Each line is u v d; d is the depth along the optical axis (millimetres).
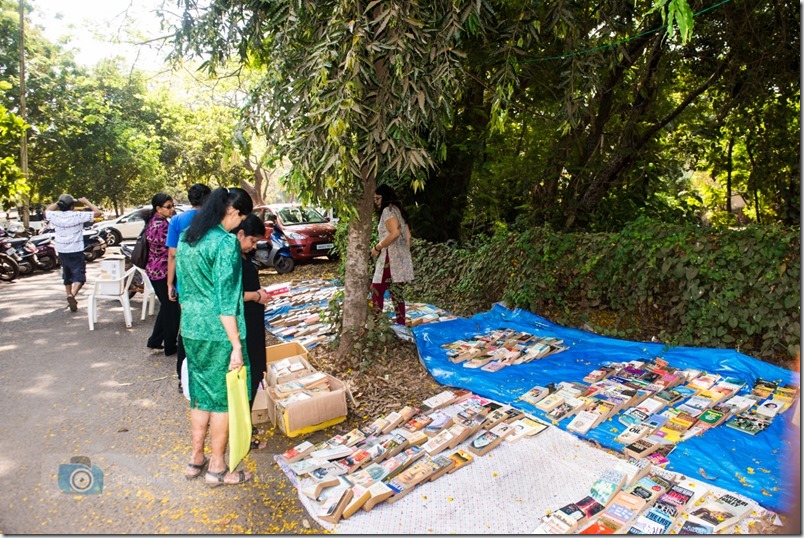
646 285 5410
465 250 7926
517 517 2861
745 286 4711
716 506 2812
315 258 12891
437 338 5812
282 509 2994
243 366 3109
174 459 3531
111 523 2854
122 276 6871
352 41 3807
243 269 3611
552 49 6906
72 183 22578
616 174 8938
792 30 7559
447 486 3158
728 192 12523
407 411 3979
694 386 4324
